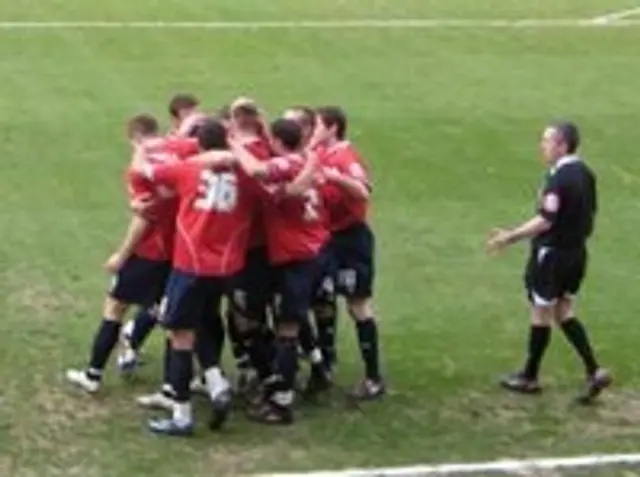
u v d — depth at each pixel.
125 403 22.64
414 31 56.72
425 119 43.16
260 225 21.53
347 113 43.56
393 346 25.61
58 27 54.72
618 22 59.84
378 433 21.86
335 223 22.45
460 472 20.42
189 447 21.06
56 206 33.56
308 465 20.56
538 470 20.62
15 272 28.92
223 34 54.69
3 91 44.62
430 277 29.58
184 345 21.27
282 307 21.61
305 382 23.58
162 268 22.27
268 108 44.25
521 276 29.81
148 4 59.88
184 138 22.27
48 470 20.23
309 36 55.00
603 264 30.70
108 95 44.72
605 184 37.16
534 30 57.78
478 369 24.64
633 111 45.44
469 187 36.34
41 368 23.94
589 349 23.09
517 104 45.66
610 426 22.48
